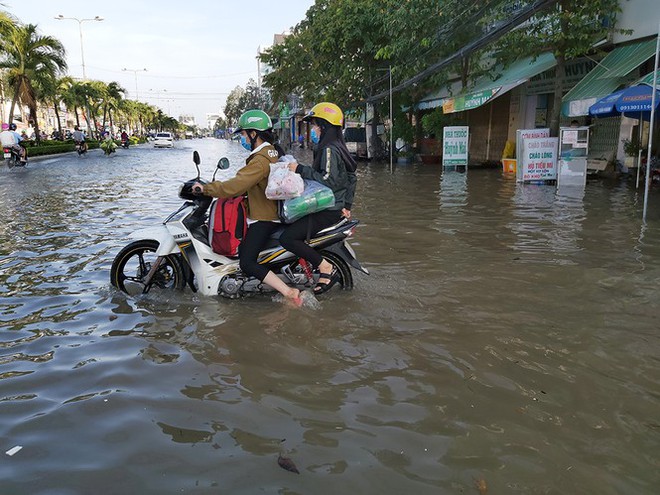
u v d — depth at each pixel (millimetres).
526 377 3256
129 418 2809
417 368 3377
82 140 34625
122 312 4406
